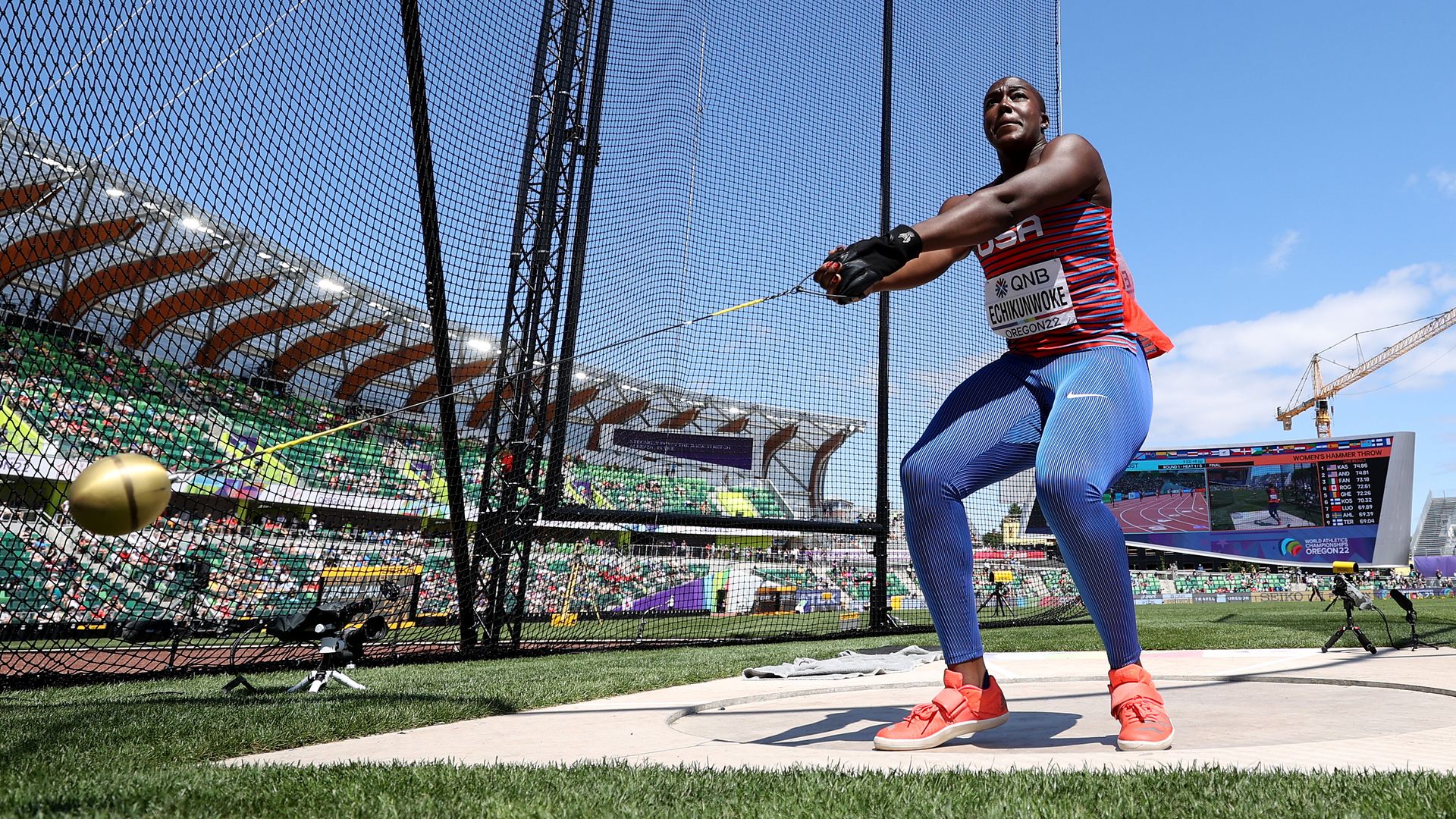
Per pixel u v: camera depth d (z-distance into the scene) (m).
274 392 12.94
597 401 10.78
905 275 3.18
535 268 9.56
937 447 2.86
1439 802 1.59
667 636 12.20
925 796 1.78
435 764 2.25
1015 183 2.62
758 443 12.38
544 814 1.68
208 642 10.04
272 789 1.93
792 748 2.76
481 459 11.38
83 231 7.71
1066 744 2.77
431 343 11.82
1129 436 2.73
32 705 4.29
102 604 9.95
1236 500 42.06
